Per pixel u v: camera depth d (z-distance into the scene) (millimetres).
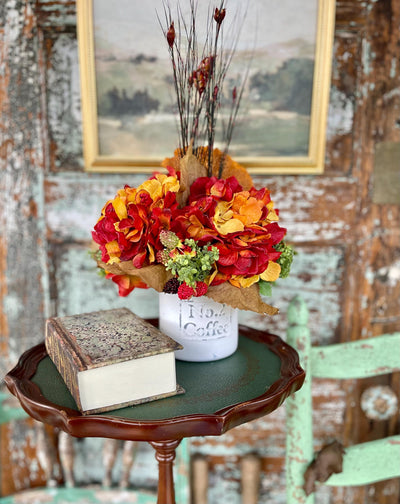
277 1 1051
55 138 1155
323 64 1069
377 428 1283
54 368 838
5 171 1166
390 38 1110
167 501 828
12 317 1234
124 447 1300
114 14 1060
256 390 756
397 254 1203
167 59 1084
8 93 1134
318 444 1294
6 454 1303
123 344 718
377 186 1166
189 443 1239
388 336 1044
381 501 1318
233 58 1073
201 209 729
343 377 1030
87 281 1219
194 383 779
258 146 1128
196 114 851
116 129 1125
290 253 826
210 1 860
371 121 1142
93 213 1182
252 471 1249
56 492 1293
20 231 1194
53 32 1108
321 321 1232
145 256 742
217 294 743
